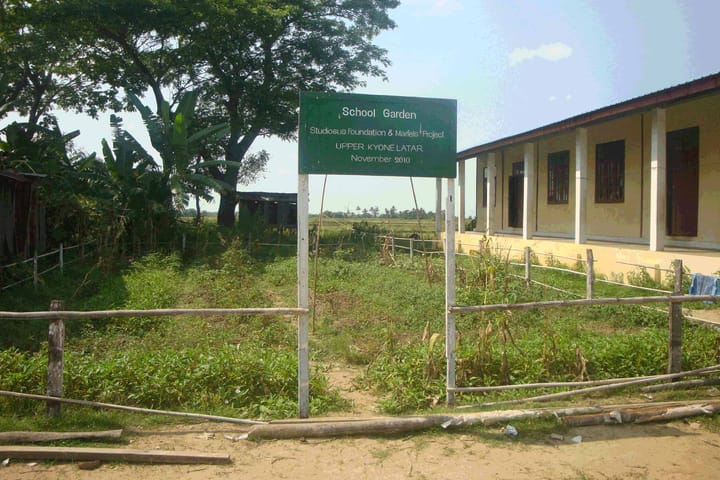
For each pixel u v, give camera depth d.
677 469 4.05
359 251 20.17
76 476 3.85
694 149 13.53
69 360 5.68
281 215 29.52
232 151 27.81
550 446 4.41
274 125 26.62
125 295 10.55
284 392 5.40
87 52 24.70
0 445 4.19
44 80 25.14
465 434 4.60
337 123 4.76
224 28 23.12
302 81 26.94
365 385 5.97
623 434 4.64
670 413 4.88
